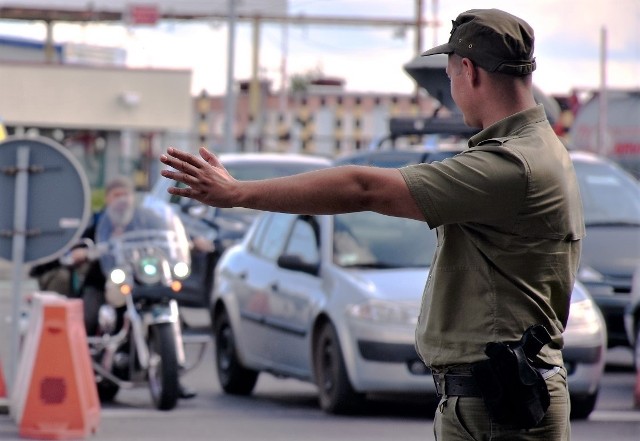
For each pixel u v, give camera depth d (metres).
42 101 106.50
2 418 20.09
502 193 7.80
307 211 7.81
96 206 103.44
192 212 30.86
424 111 180.12
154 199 21.92
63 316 18.44
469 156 7.89
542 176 7.88
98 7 123.50
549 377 8.14
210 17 121.94
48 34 127.69
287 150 157.38
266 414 20.97
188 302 33.81
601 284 27.08
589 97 77.81
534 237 7.92
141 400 22.70
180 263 20.92
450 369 8.11
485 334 7.95
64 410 18.34
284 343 22.11
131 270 20.73
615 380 26.34
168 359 20.84
